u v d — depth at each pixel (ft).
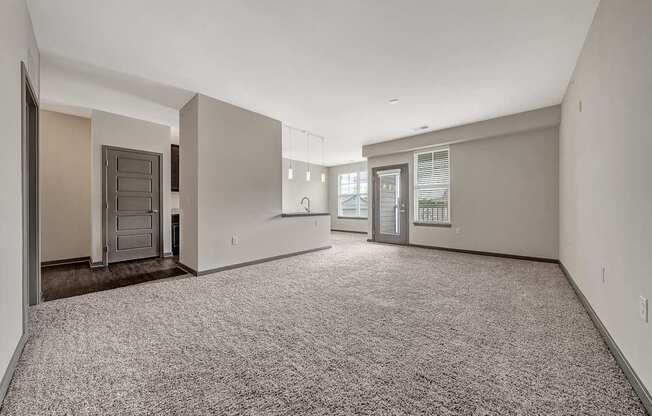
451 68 10.20
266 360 5.51
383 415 4.04
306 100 13.19
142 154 15.94
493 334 6.57
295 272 12.84
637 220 4.87
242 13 7.25
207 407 4.22
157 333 6.69
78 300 9.06
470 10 7.15
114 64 9.82
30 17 7.24
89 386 4.74
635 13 5.01
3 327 4.72
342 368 5.22
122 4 6.86
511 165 16.02
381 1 6.82
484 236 17.11
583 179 8.96
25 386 4.75
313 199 32.73
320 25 7.75
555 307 8.32
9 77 5.36
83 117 15.48
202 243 12.35
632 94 5.13
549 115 14.05
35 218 8.71
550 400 4.33
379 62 9.76
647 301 4.40
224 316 7.72
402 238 21.49
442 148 19.26
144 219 16.06
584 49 8.60
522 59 9.56
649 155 4.48
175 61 9.63
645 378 4.36
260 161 15.08
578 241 9.62
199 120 12.31
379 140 21.42
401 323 7.22
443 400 4.33
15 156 5.73
